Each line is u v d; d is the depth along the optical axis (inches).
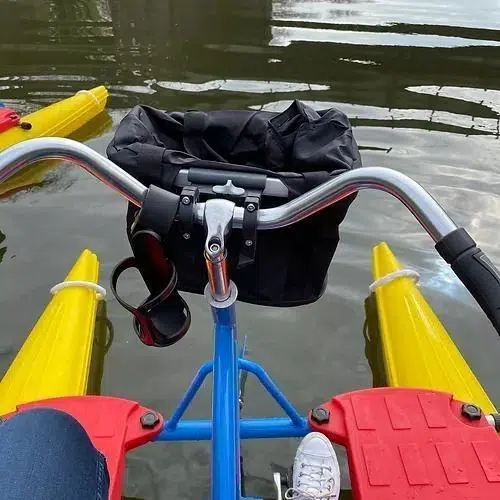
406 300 111.6
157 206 44.8
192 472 90.7
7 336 113.8
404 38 266.1
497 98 209.8
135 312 47.2
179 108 198.7
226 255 47.7
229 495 46.6
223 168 50.0
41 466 38.0
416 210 41.5
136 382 105.7
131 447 76.5
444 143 178.4
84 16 293.3
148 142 55.2
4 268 130.0
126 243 138.1
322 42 261.9
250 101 204.5
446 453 74.9
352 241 138.6
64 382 91.4
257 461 92.8
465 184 158.2
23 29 272.8
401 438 76.7
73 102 188.9
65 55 242.5
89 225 144.6
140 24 283.9
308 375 107.5
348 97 208.8
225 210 45.4
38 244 137.4
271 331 116.4
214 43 259.6
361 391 83.7
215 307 50.5
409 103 204.4
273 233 55.6
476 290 37.7
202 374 77.1
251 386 105.0
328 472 80.0
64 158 45.5
